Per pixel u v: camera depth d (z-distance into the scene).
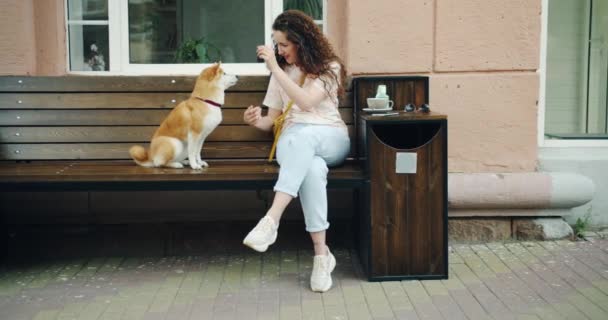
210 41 4.88
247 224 4.52
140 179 3.78
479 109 4.48
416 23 4.42
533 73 4.48
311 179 3.66
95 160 4.38
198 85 3.97
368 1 4.40
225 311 3.47
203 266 4.23
